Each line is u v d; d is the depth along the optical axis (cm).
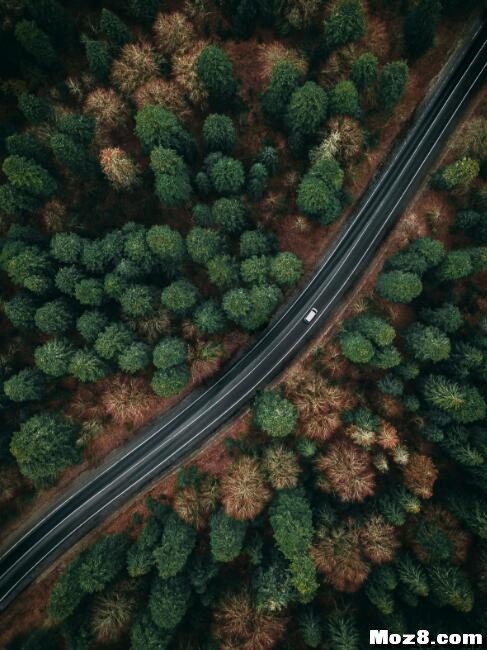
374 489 5147
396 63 5203
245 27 5703
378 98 5762
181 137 5353
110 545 5322
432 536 4728
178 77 5550
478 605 4722
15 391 5303
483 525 4688
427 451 5266
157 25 5581
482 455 4794
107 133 5828
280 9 5566
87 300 5281
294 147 5734
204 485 5600
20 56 5516
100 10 5831
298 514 4841
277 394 5500
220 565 5250
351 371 5616
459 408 4906
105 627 4772
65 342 5488
